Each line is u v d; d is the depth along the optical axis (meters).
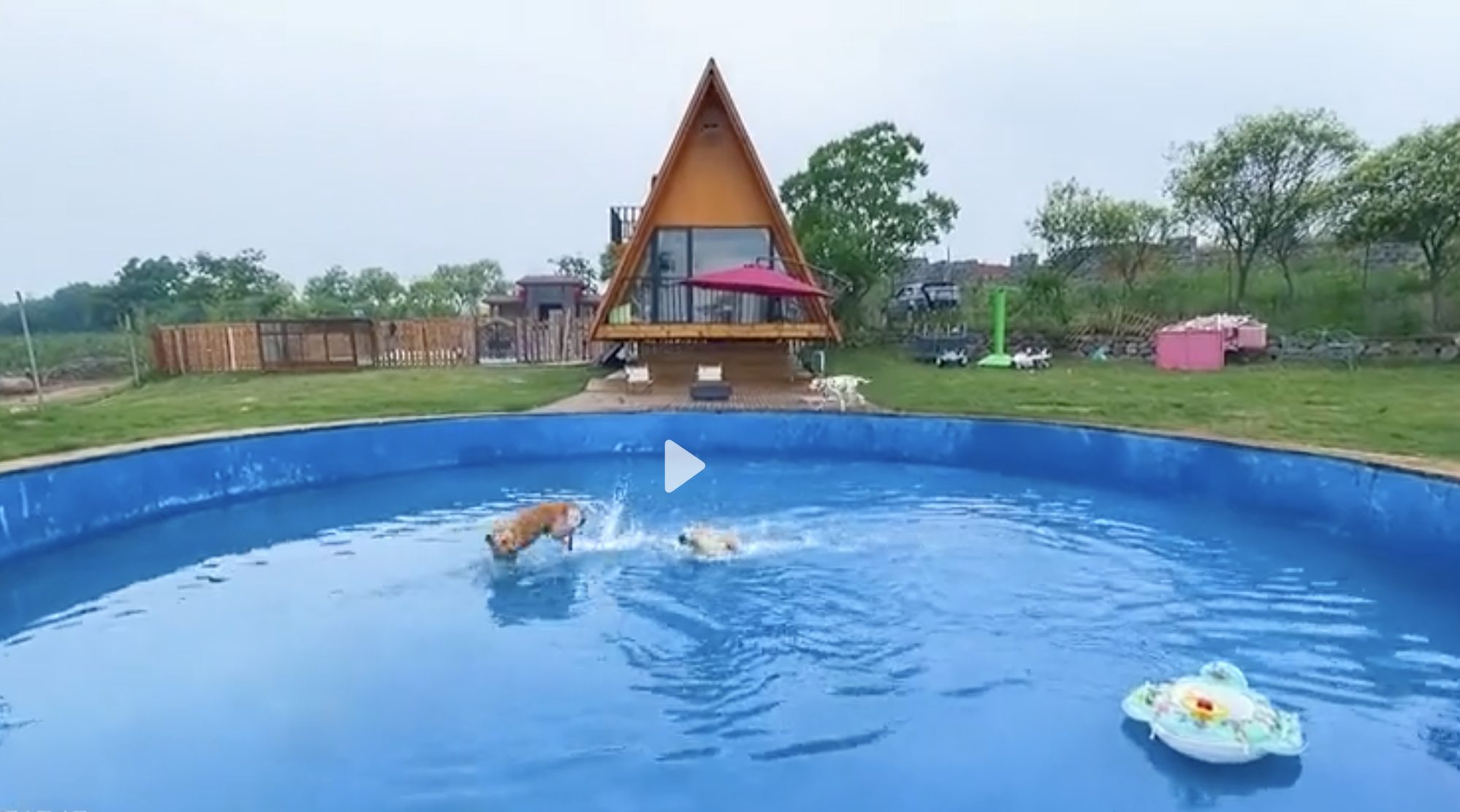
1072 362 23.77
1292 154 23.66
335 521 10.34
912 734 5.22
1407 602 7.39
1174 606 7.39
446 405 15.98
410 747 5.10
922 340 25.20
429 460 13.47
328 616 7.27
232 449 11.33
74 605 7.53
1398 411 13.05
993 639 6.72
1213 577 8.13
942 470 13.38
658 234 20.20
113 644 6.67
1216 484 10.74
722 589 7.89
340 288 54.03
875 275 28.12
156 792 4.62
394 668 6.21
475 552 9.09
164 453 10.50
